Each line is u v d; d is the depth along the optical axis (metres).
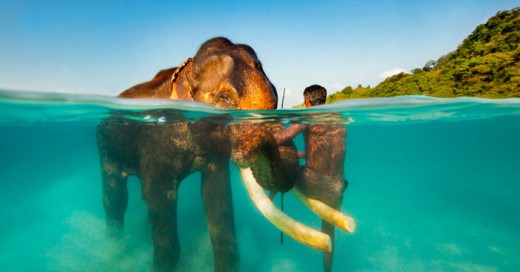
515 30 23.38
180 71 5.14
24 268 8.91
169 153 5.55
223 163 5.82
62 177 39.84
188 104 4.51
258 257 9.72
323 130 5.10
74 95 5.54
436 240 12.16
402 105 9.91
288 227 3.35
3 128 14.71
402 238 12.27
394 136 28.95
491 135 30.41
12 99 5.73
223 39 4.81
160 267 5.40
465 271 9.50
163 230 5.48
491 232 13.70
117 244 8.36
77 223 12.61
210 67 4.41
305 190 4.64
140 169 6.11
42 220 13.72
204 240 9.38
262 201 3.55
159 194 5.55
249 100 4.00
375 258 10.22
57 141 28.70
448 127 22.19
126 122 6.67
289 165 3.96
